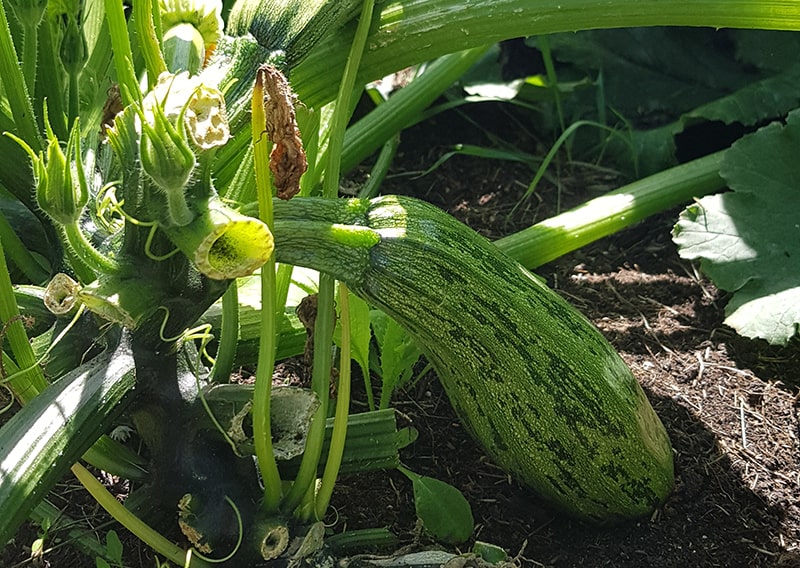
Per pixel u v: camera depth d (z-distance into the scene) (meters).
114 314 0.52
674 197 1.03
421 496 0.68
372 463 0.67
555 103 1.27
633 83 1.25
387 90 1.24
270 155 0.52
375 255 0.61
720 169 0.98
